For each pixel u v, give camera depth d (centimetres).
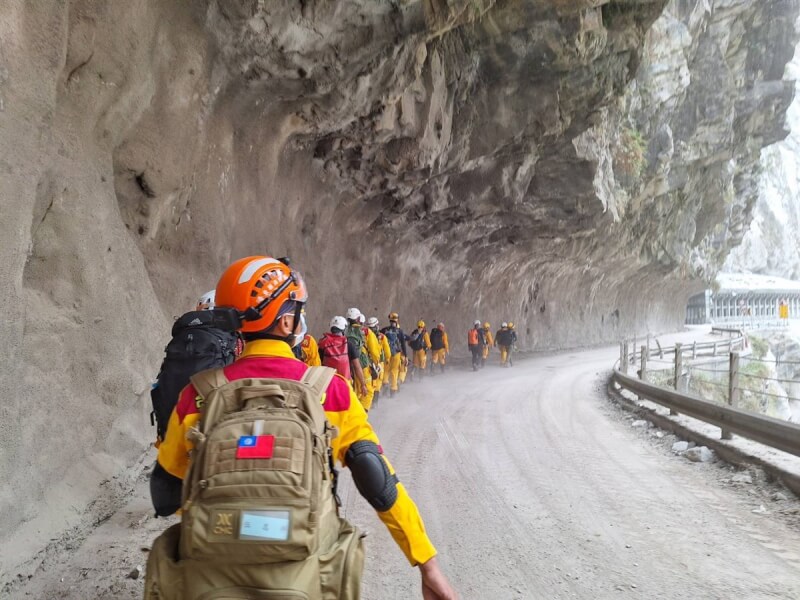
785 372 7056
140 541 444
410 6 934
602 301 4681
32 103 421
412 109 1362
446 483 654
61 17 446
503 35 1541
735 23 4009
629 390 1413
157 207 771
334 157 1375
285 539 156
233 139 1010
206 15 760
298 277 209
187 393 191
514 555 454
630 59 1767
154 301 684
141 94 652
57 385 462
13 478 379
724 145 4262
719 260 6750
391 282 2062
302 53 902
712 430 845
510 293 3281
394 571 429
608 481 662
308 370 192
